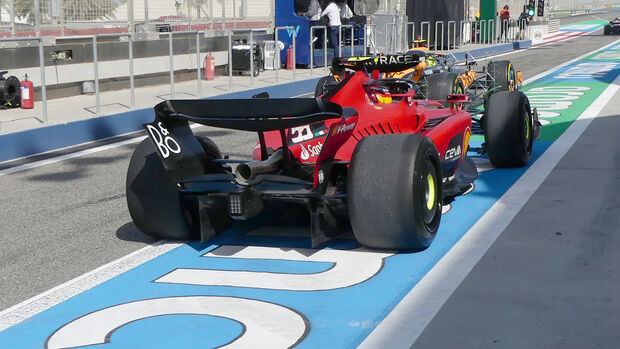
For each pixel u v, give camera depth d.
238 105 4.72
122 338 3.94
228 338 3.89
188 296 4.52
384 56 7.79
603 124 10.71
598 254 4.99
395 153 4.84
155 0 16.53
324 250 5.29
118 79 15.65
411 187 4.79
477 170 7.64
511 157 7.61
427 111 7.05
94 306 4.42
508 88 12.03
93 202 7.12
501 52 32.53
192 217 5.46
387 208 4.82
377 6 24.70
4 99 12.29
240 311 4.25
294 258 5.15
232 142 10.31
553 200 6.44
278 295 4.46
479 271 4.72
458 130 6.50
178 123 5.15
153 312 4.29
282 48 20.20
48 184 8.01
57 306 4.44
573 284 4.46
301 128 5.39
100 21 15.05
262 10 20.27
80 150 10.23
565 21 77.06
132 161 5.49
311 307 4.26
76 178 8.30
